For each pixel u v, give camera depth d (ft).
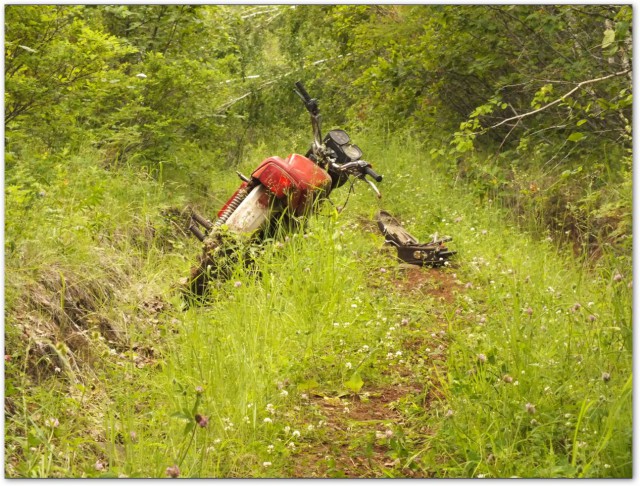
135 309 18.76
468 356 16.63
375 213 33.55
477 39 38.88
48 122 25.75
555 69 36.04
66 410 13.66
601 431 12.72
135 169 28.76
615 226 27.09
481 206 35.42
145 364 16.02
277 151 49.88
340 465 13.38
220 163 37.55
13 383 13.75
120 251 22.04
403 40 42.27
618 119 33.55
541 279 21.65
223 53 54.75
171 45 34.73
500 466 12.57
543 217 32.32
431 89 41.65
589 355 15.01
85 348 16.26
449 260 26.99
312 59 59.52
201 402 13.80
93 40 25.62
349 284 21.20
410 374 17.24
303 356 16.76
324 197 22.17
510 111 41.42
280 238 21.42
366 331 18.40
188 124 33.53
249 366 15.11
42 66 24.52
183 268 22.52
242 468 12.78
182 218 27.76
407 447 13.70
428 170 40.60
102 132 28.32
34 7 24.11
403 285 24.54
